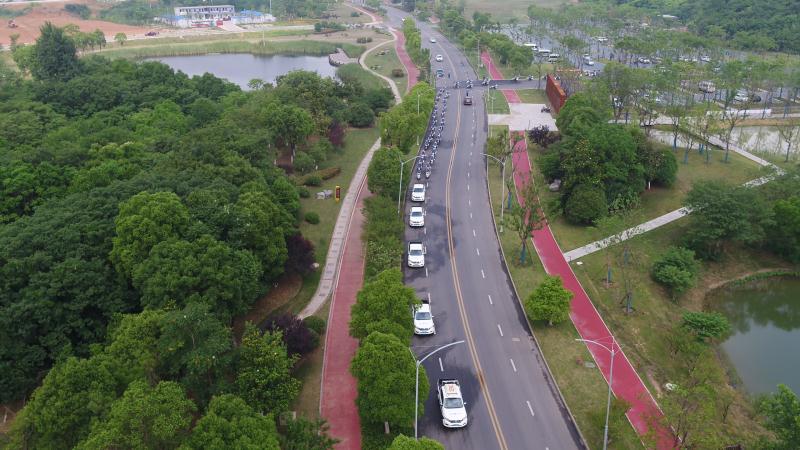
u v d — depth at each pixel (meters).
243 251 66.94
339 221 96.56
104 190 73.69
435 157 123.56
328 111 140.00
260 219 71.31
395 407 50.38
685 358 65.44
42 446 44.38
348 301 75.19
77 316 60.38
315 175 110.75
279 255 73.62
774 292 85.75
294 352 60.88
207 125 115.62
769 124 146.00
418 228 93.88
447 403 55.69
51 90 135.88
